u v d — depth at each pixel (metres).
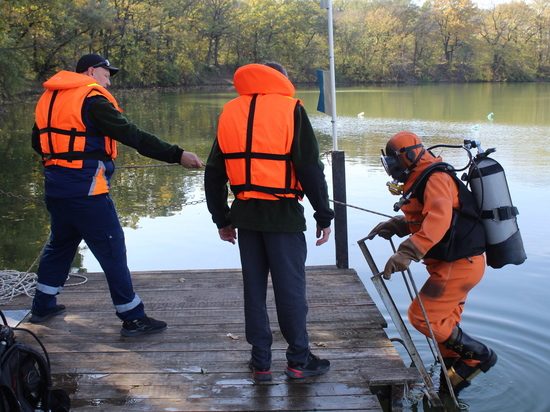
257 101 2.89
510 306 5.13
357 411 2.93
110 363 3.41
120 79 46.94
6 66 25.64
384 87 55.16
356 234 7.77
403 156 3.39
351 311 4.07
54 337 3.74
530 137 17.11
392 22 64.00
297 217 2.96
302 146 2.85
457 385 3.76
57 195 3.46
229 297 4.36
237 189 2.96
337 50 60.28
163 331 3.81
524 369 3.99
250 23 56.69
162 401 3.04
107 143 3.50
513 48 66.38
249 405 2.99
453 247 3.41
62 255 3.89
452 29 65.88
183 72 52.19
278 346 3.59
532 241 7.05
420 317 3.55
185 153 3.43
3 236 8.17
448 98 37.31
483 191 3.40
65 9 32.56
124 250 3.65
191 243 7.79
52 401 2.67
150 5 47.69
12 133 19.34
